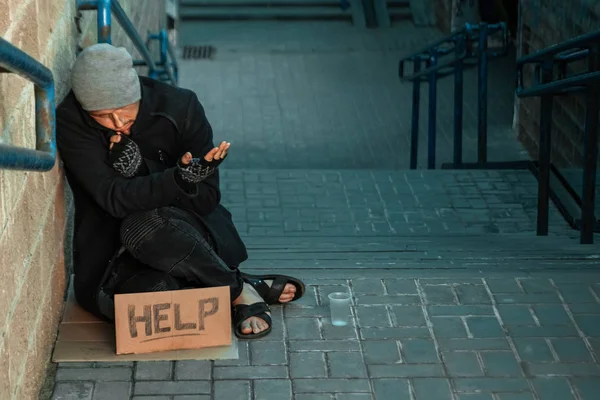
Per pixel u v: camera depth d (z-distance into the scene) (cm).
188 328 334
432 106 1014
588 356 336
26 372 286
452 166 917
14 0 275
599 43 518
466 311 368
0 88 255
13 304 268
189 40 1561
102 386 312
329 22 1652
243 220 686
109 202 336
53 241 345
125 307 328
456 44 904
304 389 314
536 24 1009
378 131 1236
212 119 1266
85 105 329
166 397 307
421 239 608
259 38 1575
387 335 350
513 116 1252
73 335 345
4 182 257
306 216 695
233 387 314
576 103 870
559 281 394
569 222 686
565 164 917
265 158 1148
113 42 668
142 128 346
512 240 571
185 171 326
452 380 321
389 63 1478
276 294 370
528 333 351
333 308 359
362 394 312
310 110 1303
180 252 339
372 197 727
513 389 316
